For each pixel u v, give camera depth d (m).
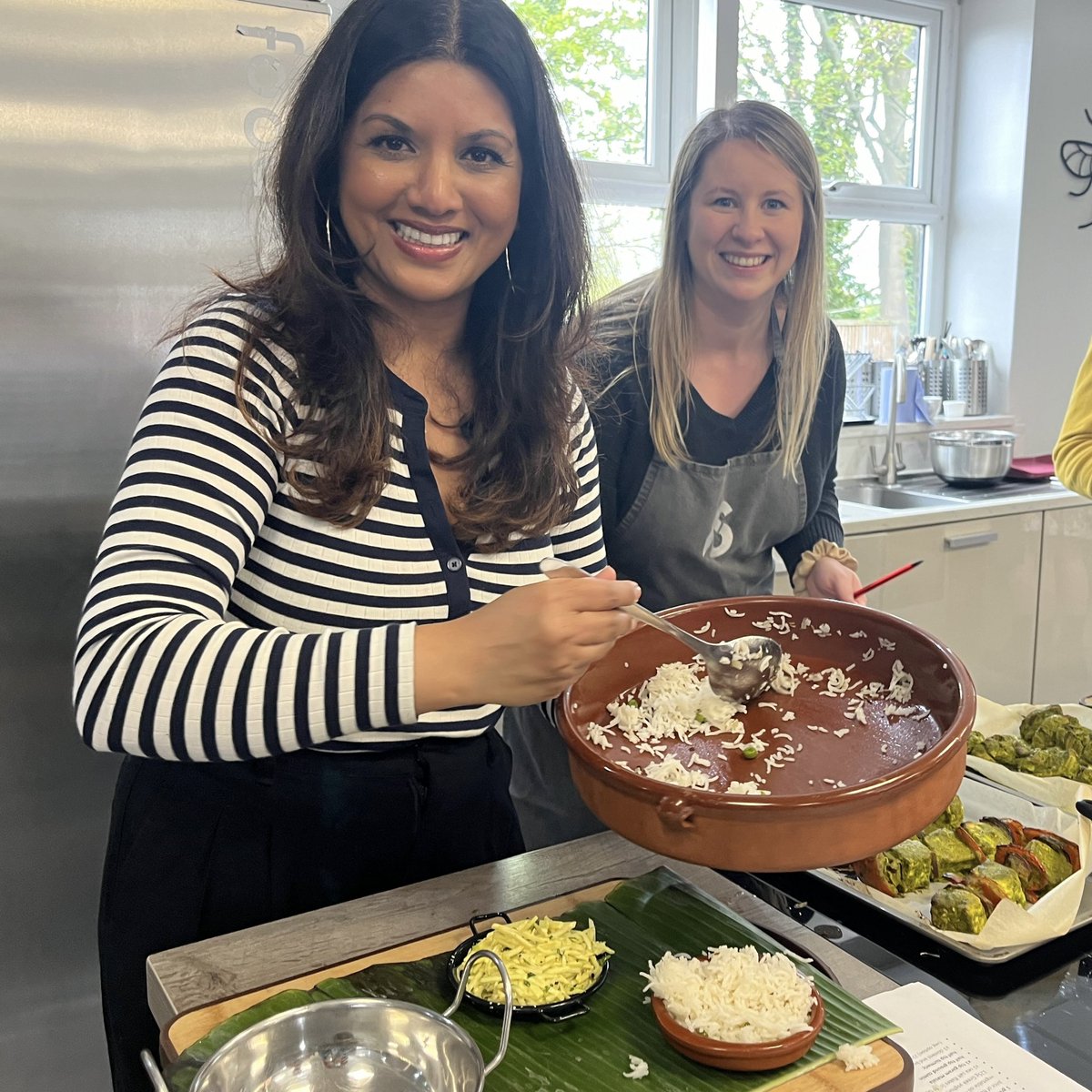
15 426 1.43
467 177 0.89
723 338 1.51
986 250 3.40
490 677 0.74
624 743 0.99
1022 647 2.83
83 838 1.54
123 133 1.44
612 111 2.83
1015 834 1.07
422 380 1.04
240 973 0.81
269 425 0.88
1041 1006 0.84
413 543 0.95
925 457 3.30
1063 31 3.23
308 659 0.72
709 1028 0.69
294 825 0.96
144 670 0.71
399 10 0.86
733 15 2.79
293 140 0.92
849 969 0.86
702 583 1.59
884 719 1.00
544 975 0.75
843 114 3.24
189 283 1.51
